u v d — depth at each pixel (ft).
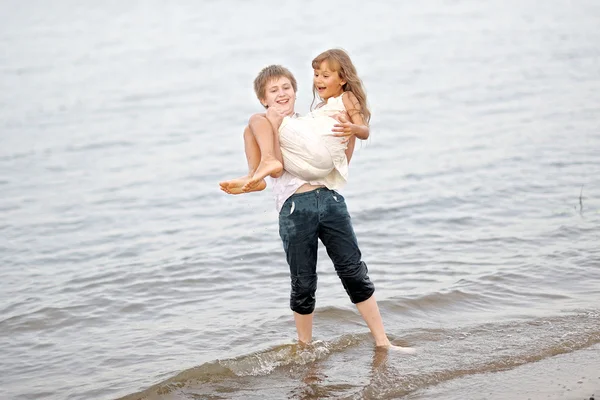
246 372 32.27
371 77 115.75
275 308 39.73
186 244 51.47
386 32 160.76
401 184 62.49
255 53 144.66
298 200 31.78
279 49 147.74
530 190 58.29
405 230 51.60
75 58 148.56
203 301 41.39
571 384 29.76
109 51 155.43
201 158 77.20
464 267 43.88
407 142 77.05
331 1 213.66
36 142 87.10
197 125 92.94
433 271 43.52
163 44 160.66
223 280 44.42
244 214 58.08
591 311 36.47
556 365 31.50
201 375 32.12
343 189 62.08
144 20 196.85
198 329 37.40
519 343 33.47
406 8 195.52
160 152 80.53
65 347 36.29
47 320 39.52
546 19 164.25
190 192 65.10
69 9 222.89
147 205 61.93
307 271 32.58
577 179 60.18
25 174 73.36
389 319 37.17
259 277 44.68
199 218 57.72
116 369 33.58
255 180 29.84
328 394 30.07
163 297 42.16
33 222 58.34
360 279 32.91
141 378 32.37
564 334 34.01
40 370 33.91
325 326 36.70
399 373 31.30
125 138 87.66
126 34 176.14
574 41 134.51
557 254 44.80
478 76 110.52
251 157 31.58
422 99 98.17
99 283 44.60
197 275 45.19
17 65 142.72
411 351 33.32
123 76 129.29
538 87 99.71
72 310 40.68
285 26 175.94
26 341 37.22
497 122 82.43
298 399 29.84
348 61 32.30
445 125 83.25
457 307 38.40
